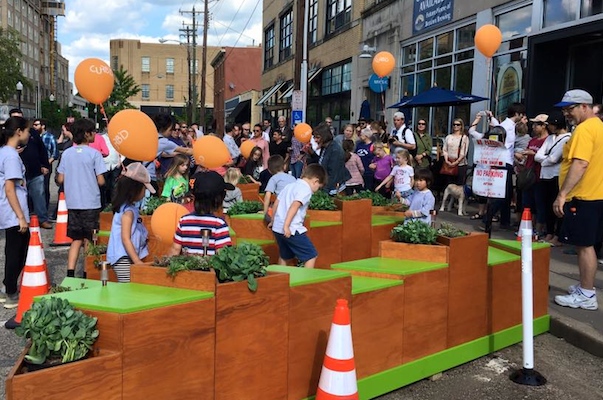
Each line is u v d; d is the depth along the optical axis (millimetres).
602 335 5188
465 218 11344
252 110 42719
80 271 7711
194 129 17672
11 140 6113
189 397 3160
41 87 110562
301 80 17078
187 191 7617
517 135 10438
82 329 2828
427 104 12547
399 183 9219
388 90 18609
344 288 3928
